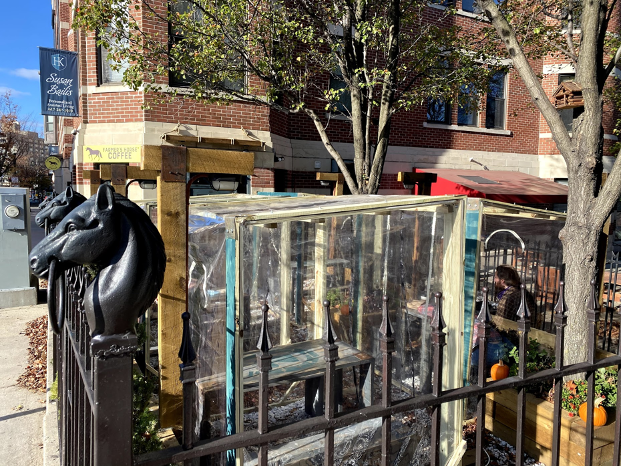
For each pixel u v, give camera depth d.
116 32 7.11
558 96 4.27
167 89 9.14
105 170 5.71
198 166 2.88
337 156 7.19
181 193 2.87
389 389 1.77
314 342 3.68
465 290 4.27
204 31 7.09
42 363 5.63
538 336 4.79
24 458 3.73
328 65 7.59
